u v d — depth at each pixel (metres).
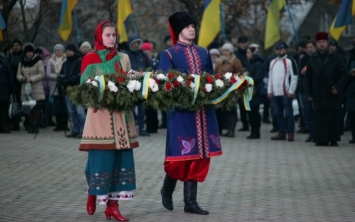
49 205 9.95
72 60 18.34
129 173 8.98
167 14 32.69
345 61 19.80
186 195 9.31
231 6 30.81
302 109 19.86
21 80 19.28
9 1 21.89
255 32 33.12
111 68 8.93
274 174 12.59
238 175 12.46
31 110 19.22
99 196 8.78
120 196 8.95
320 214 9.27
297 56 20.02
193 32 9.41
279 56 17.94
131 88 8.63
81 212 9.47
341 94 16.70
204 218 9.04
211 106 9.32
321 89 16.64
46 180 12.04
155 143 17.48
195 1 29.89
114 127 8.81
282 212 9.40
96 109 8.75
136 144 8.99
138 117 19.25
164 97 8.84
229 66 17.86
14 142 17.34
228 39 31.03
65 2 20.83
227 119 19.20
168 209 9.53
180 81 8.88
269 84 18.09
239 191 10.95
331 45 19.20
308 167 13.45
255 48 20.11
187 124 9.17
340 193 10.77
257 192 10.84
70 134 18.80
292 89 17.80
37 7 25.33
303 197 10.44
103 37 8.98
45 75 20.41
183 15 9.40
